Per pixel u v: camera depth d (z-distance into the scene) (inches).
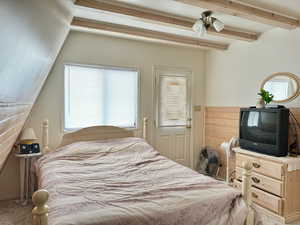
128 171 91.8
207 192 67.5
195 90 169.6
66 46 127.2
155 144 155.8
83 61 131.5
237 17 105.7
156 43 151.9
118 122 144.3
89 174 87.3
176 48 161.2
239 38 126.7
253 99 134.1
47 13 45.4
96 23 115.1
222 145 143.4
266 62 126.2
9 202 114.5
